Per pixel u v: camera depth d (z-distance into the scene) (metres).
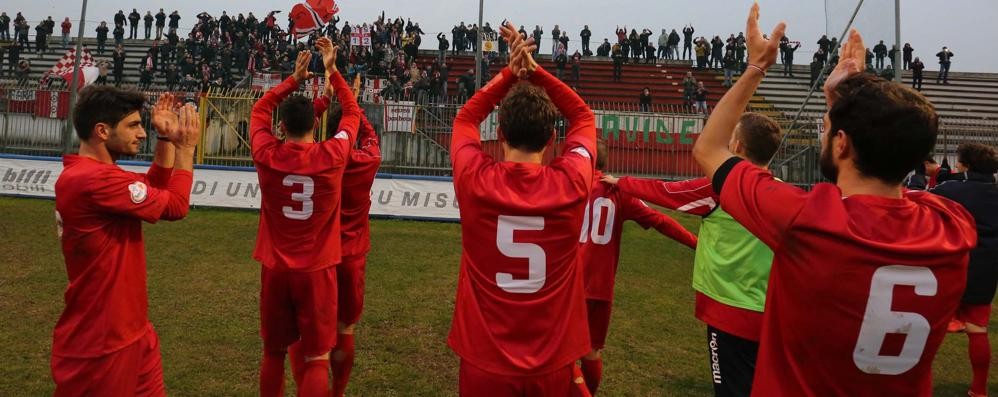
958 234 1.43
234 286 6.34
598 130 15.92
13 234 8.48
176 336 4.81
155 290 6.08
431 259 7.93
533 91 2.15
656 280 7.36
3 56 25.23
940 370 4.84
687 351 4.95
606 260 3.54
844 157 1.49
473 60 28.12
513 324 2.03
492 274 2.05
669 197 3.07
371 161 3.82
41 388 3.76
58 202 2.35
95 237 2.35
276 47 26.42
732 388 2.77
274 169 3.18
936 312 1.38
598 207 3.51
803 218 1.40
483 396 2.05
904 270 1.36
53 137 15.78
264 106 3.44
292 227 3.25
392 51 25.66
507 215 2.02
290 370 4.35
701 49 28.02
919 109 1.37
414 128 14.84
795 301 1.45
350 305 3.83
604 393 4.07
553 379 2.07
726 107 1.67
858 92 1.46
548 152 11.43
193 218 10.21
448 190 11.01
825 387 1.45
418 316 5.57
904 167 1.40
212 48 25.19
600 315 3.57
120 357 2.42
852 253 1.36
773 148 2.81
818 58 23.30
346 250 3.79
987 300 4.14
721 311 2.83
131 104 2.50
